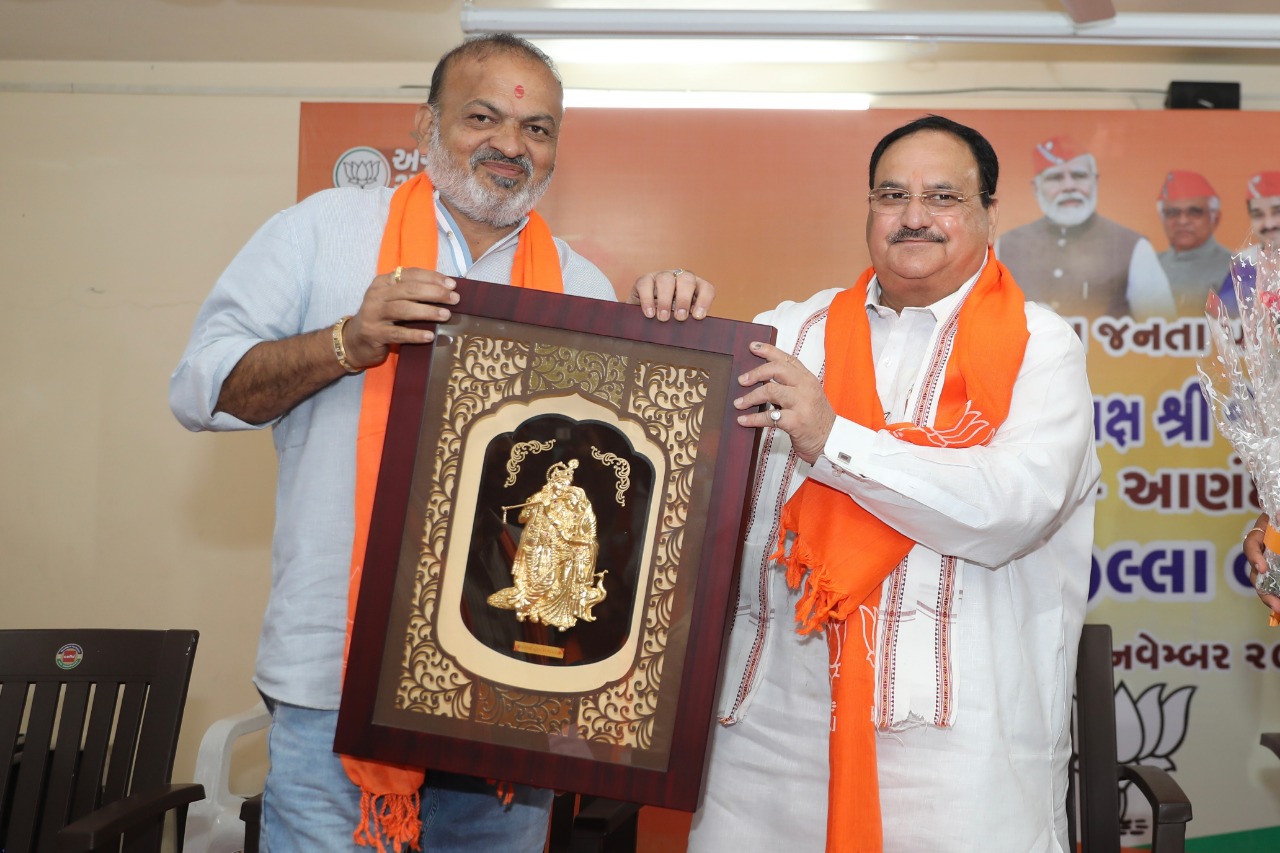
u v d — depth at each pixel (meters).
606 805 2.11
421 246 1.88
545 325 1.70
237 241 4.36
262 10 3.88
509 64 1.89
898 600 1.90
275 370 1.73
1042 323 2.05
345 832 1.80
